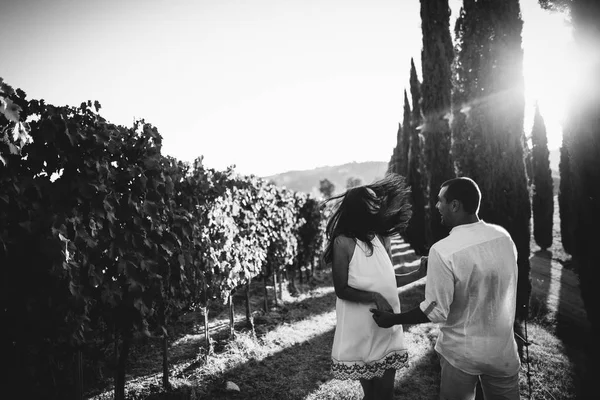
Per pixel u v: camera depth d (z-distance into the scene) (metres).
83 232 2.91
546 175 19.75
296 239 11.82
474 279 2.14
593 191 3.31
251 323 7.21
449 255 2.14
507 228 5.61
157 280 3.53
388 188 2.52
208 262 5.32
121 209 3.29
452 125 6.12
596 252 3.35
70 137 2.79
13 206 2.56
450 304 2.23
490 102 5.68
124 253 3.24
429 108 8.81
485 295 2.16
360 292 2.25
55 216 2.69
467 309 2.21
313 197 15.07
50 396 2.76
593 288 3.41
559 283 11.80
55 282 2.65
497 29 5.67
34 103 2.77
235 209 6.80
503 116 5.64
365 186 2.47
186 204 4.93
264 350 6.17
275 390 4.64
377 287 2.27
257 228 8.16
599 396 3.53
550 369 4.79
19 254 2.54
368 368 2.28
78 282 2.79
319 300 10.52
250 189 8.56
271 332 7.24
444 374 2.35
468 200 2.28
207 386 4.80
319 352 6.05
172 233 3.87
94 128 3.15
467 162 5.82
